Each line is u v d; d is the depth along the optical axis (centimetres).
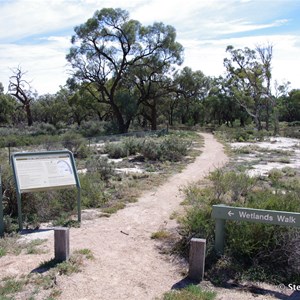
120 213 859
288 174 1474
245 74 5534
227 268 532
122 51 4259
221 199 751
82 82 4381
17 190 698
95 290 467
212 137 4162
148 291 471
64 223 753
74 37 4153
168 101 5731
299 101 7681
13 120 7156
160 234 689
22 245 616
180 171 1537
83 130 4750
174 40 4328
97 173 1262
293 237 538
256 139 3694
